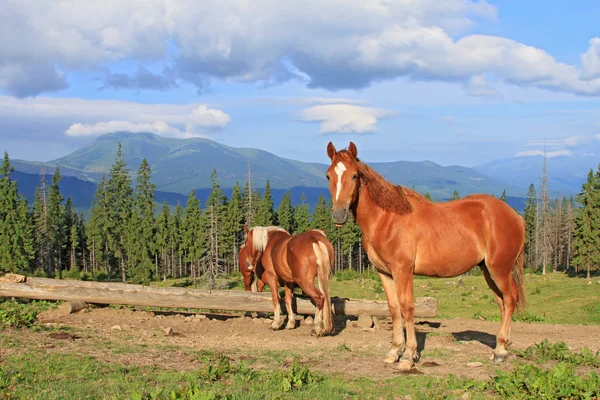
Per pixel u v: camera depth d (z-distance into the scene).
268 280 12.48
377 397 6.27
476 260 8.05
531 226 81.12
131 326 11.12
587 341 10.34
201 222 70.88
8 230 57.78
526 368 6.59
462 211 8.05
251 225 63.31
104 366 7.39
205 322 12.31
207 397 5.31
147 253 70.50
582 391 5.65
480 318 15.10
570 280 53.66
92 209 77.62
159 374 7.18
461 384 6.62
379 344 9.83
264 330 11.77
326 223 77.94
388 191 7.79
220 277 54.12
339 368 7.92
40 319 11.29
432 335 10.83
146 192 71.25
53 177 76.88
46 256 69.69
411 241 7.78
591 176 59.31
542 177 70.38
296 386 6.63
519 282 8.37
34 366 7.09
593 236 58.16
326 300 10.89
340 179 7.59
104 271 81.00
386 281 8.34
